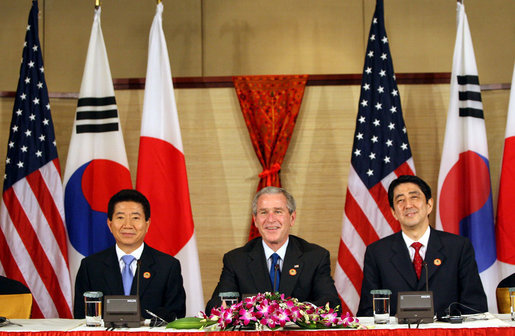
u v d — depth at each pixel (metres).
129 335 2.66
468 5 5.50
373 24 5.02
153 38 5.03
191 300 4.66
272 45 5.52
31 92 4.96
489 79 5.43
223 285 3.68
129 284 3.74
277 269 3.67
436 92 5.35
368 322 3.04
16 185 4.84
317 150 5.34
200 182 5.36
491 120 5.30
